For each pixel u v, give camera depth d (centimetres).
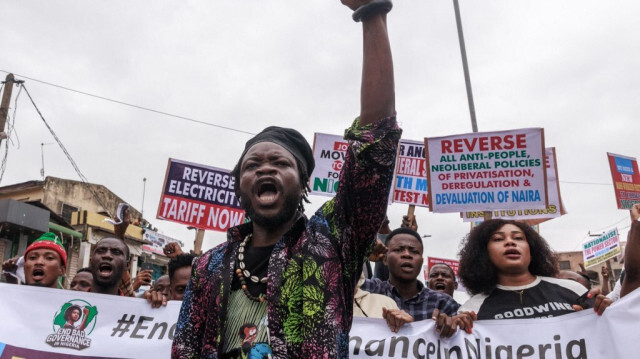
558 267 385
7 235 1927
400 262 440
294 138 184
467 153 595
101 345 368
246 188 171
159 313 381
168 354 367
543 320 312
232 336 155
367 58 164
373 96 160
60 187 2830
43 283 424
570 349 301
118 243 464
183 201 679
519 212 672
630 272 310
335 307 147
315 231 159
